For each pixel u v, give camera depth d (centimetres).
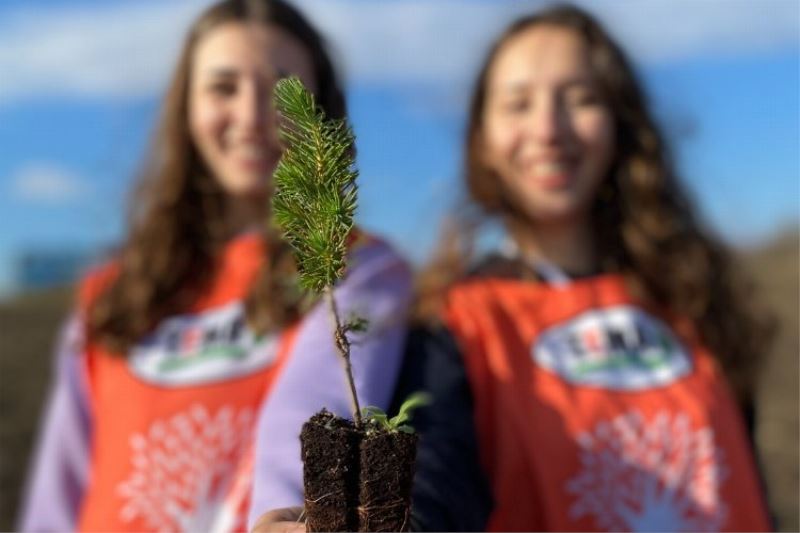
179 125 106
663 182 114
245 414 95
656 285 113
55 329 493
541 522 97
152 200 107
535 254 113
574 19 112
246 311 98
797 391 299
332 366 78
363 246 92
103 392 102
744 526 100
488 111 115
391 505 55
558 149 109
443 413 92
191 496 93
